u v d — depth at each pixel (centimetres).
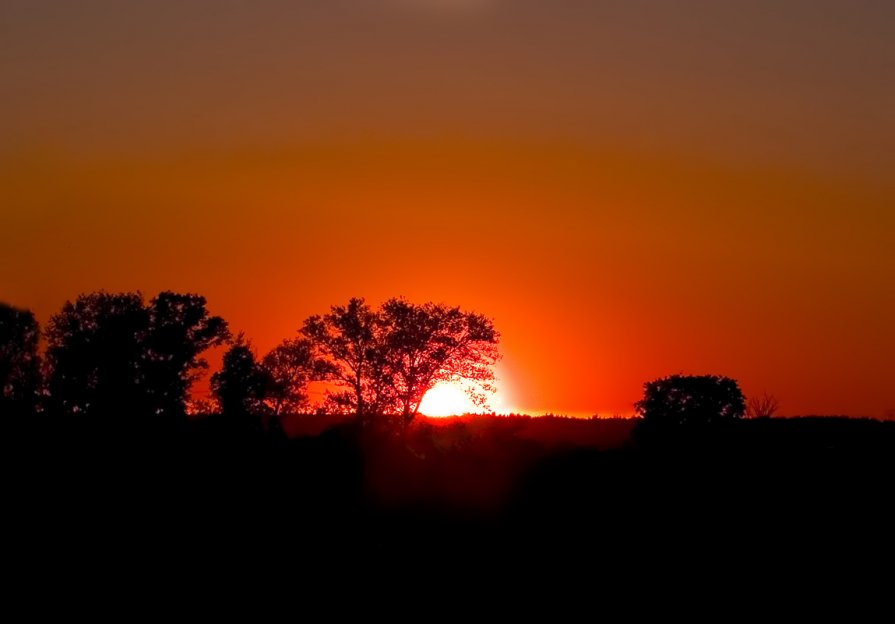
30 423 8588
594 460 8312
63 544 5653
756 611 5038
